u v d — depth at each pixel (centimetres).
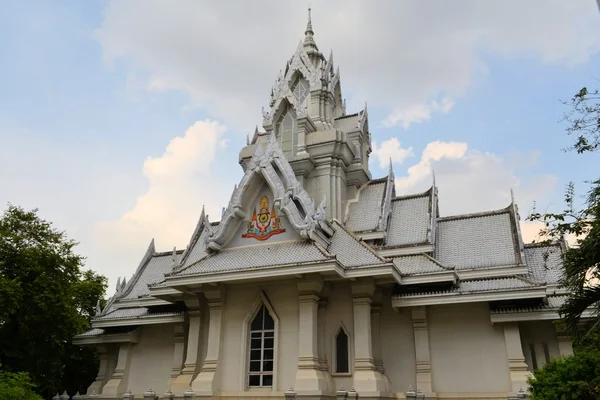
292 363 2180
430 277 2223
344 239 2444
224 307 2403
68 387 3794
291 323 2247
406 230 2683
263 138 3247
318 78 3272
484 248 2542
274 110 3159
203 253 2889
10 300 2552
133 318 2867
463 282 2341
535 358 2180
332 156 2877
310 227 2283
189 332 2534
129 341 2934
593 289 1285
